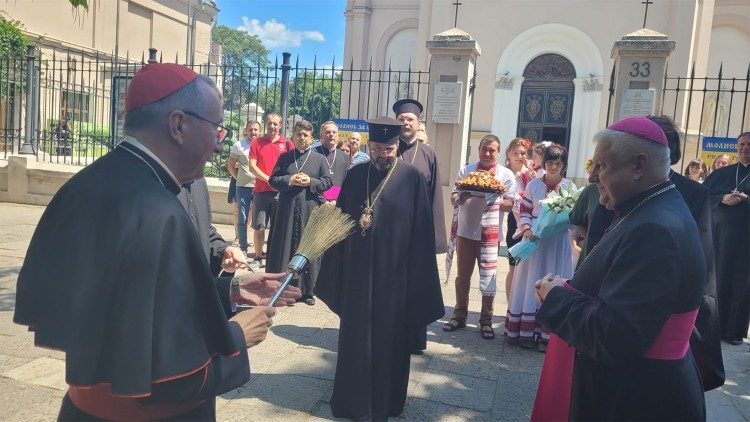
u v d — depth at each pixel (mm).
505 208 5086
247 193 7727
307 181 5637
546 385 2297
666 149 1834
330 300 3465
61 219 1388
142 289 1315
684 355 1824
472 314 5656
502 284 6965
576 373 1989
